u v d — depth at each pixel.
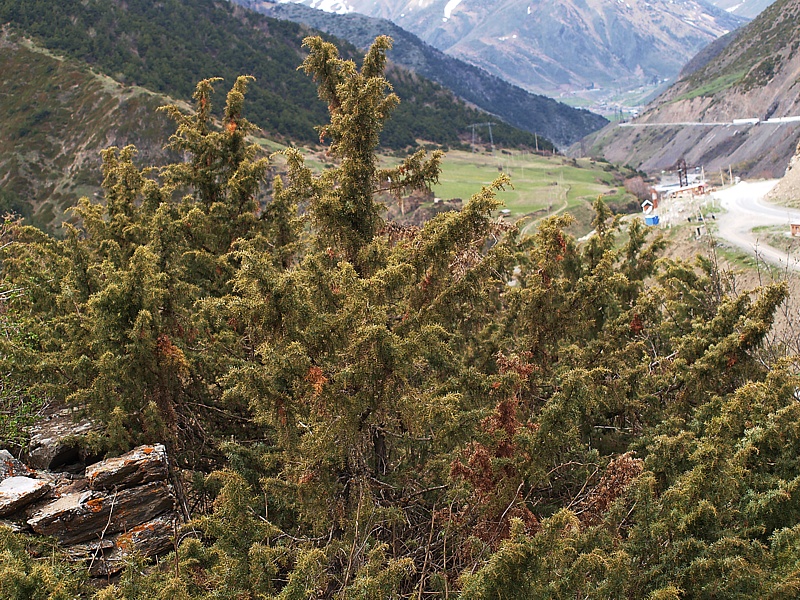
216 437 9.87
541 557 5.40
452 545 7.13
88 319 9.58
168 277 9.77
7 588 5.12
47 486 7.71
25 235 13.36
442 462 8.07
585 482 7.77
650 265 15.09
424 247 8.45
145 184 14.09
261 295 6.99
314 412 7.10
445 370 9.20
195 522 6.17
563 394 7.36
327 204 9.23
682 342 10.69
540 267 10.83
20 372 9.35
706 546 6.30
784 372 8.47
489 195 8.27
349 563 6.00
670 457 7.50
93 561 6.95
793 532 6.56
